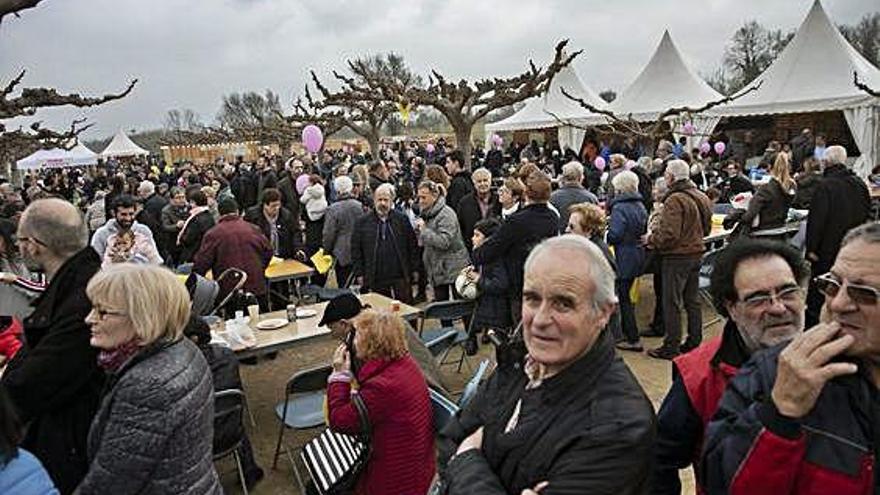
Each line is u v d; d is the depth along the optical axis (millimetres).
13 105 6262
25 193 15766
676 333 5422
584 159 17766
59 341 2225
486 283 4836
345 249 6918
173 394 1949
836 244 5164
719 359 1683
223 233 5555
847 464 1172
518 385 1715
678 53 18500
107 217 8680
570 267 1549
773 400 1209
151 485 1924
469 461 1622
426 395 2910
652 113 17453
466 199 6473
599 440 1438
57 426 2275
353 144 32875
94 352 2273
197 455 2023
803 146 13422
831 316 1249
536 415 1560
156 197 9227
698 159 13344
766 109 16125
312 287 6852
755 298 1638
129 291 1989
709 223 5414
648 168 9992
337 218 6875
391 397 2770
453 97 12242
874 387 1223
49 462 2264
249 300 5332
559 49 11281
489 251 4773
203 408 2047
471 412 1865
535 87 11602
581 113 20172
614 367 1582
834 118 18578
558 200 5957
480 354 5859
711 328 6504
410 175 15047
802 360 1164
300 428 3750
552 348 1541
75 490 2092
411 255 5910
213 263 5559
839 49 16047
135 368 1969
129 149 38875
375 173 8711
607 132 17703
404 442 2803
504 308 4883
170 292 2047
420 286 7195
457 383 5180
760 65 39969
